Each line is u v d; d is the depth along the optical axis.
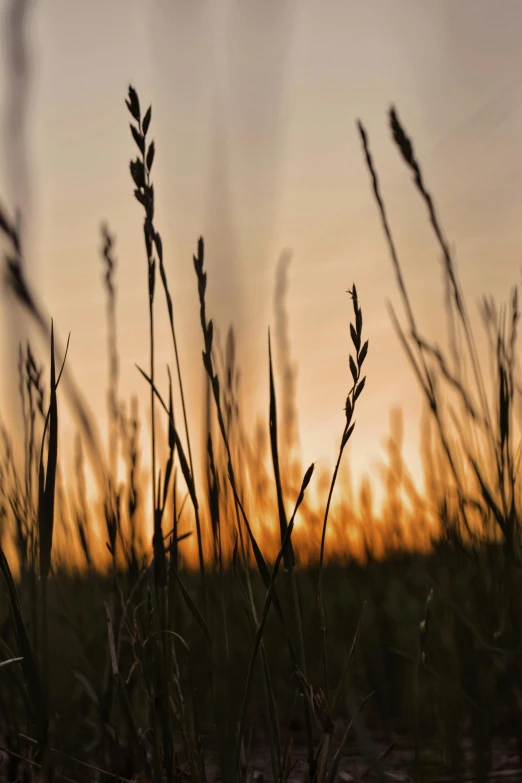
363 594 1.13
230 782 0.77
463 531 0.92
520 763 0.92
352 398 0.73
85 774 0.89
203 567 0.79
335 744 1.00
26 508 0.89
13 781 0.88
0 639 0.81
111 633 0.80
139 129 0.79
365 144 0.86
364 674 1.08
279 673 1.09
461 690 0.86
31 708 0.80
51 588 0.94
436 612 0.94
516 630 0.88
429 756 0.90
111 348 0.96
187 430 0.78
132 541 0.88
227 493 0.84
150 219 0.79
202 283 0.78
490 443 0.88
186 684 0.90
